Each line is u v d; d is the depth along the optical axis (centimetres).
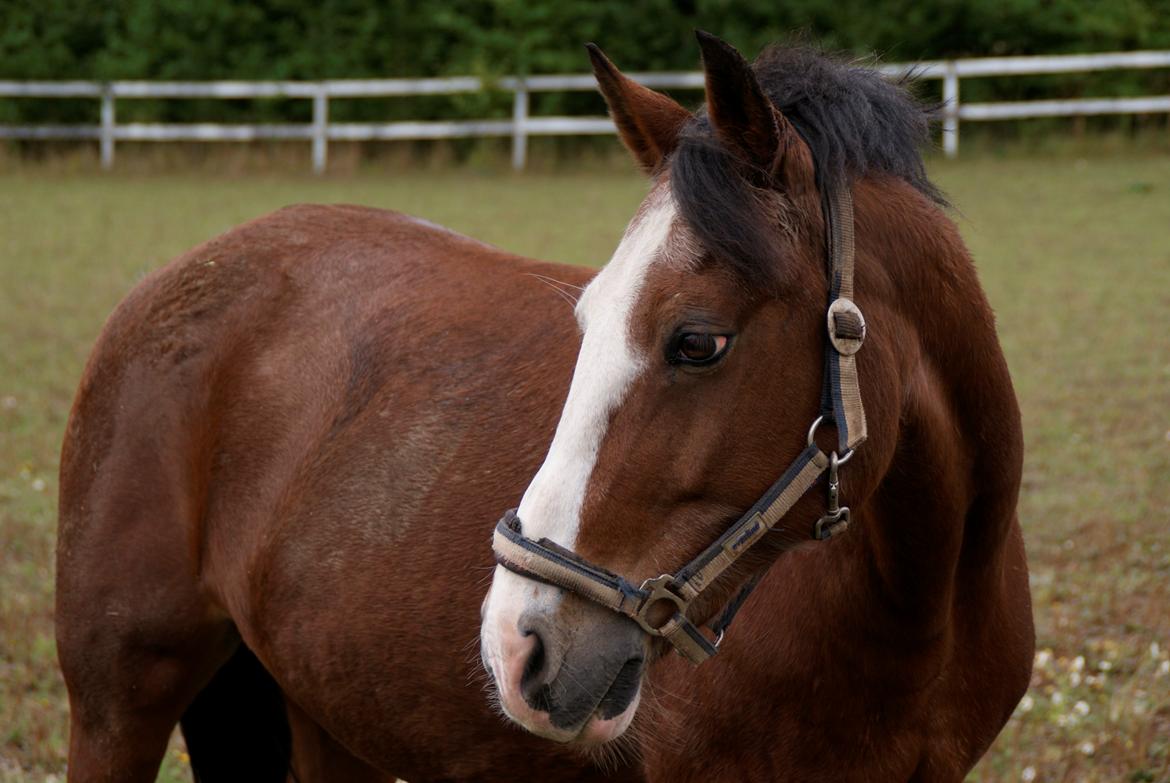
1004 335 955
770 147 212
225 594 320
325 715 309
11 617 531
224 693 354
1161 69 1930
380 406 301
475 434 287
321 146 2012
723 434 208
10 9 2158
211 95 2069
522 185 1797
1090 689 449
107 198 1741
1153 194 1513
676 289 206
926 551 238
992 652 264
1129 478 651
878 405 217
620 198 1628
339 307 321
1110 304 1032
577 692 208
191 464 326
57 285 1211
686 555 211
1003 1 1930
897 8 1933
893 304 226
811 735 249
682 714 255
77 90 2066
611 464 209
